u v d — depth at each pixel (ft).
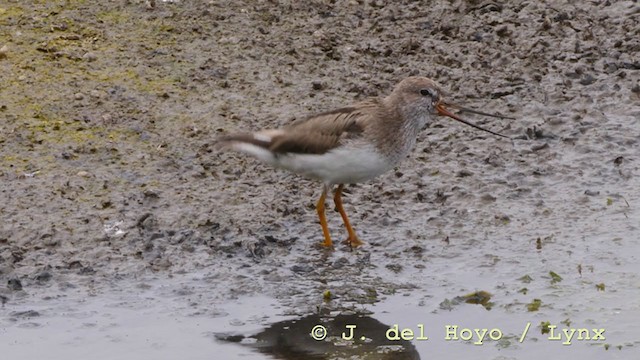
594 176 49.42
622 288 41.81
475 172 49.42
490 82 55.93
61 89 53.52
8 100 52.47
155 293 40.83
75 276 41.63
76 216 45.01
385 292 41.27
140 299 40.47
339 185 44.42
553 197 47.91
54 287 40.98
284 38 58.95
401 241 44.70
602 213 46.70
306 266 42.73
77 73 54.80
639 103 54.60
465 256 43.80
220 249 43.55
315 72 56.34
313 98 54.03
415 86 43.73
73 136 50.24
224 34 59.00
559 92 55.06
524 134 52.21
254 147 43.80
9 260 42.19
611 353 37.93
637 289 41.73
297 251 43.93
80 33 58.18
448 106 45.37
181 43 57.93
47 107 52.13
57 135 50.24
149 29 58.90
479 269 42.93
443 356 37.60
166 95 53.57
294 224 45.68
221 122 51.85
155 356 36.88
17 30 57.88
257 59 57.11
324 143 42.52
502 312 40.29
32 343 37.65
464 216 46.44
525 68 57.16
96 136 50.39
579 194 48.08
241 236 44.34
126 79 54.65
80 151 49.21
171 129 51.24
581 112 53.88
